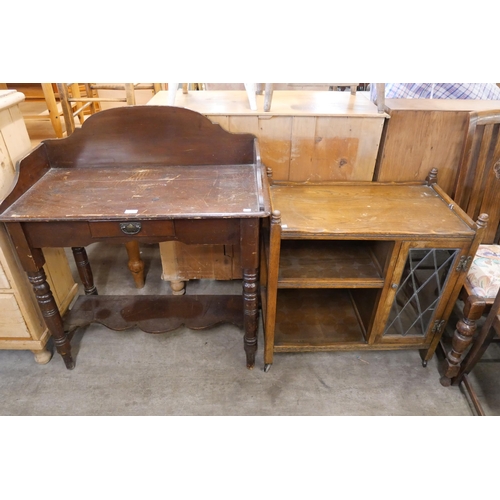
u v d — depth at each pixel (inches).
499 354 67.1
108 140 58.2
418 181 64.3
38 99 135.0
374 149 63.6
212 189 52.7
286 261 58.9
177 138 58.6
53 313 56.7
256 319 58.2
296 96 71.3
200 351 67.6
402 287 57.9
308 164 65.1
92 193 51.4
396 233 49.9
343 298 73.0
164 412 57.1
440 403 58.7
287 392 60.3
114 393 60.1
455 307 75.8
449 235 50.0
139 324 64.3
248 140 59.1
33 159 53.9
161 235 48.2
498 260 58.4
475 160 62.0
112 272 86.4
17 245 48.1
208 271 77.2
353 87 71.1
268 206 46.9
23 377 62.5
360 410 57.5
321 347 62.2
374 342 62.0
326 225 51.5
